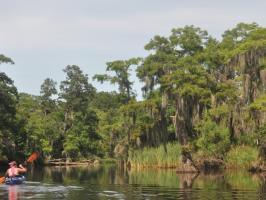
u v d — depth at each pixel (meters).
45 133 97.69
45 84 116.31
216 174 54.34
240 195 32.03
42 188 35.28
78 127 103.69
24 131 85.62
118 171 62.06
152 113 71.06
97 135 105.88
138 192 33.47
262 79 64.44
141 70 75.19
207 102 65.81
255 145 60.50
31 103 110.31
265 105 59.28
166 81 67.69
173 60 74.56
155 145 70.12
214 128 62.88
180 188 36.47
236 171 59.28
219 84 67.44
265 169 58.03
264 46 65.88
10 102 74.69
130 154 70.94
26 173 57.06
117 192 33.34
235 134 62.66
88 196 30.77
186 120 66.81
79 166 85.31
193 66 68.56
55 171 63.22
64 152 100.06
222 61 73.25
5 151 78.69
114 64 82.69
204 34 82.00
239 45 72.44
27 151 87.81
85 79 115.25
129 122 74.56
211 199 29.91
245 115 61.84
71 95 110.94
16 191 33.12
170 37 80.38
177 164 66.56
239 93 65.62
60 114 109.19
